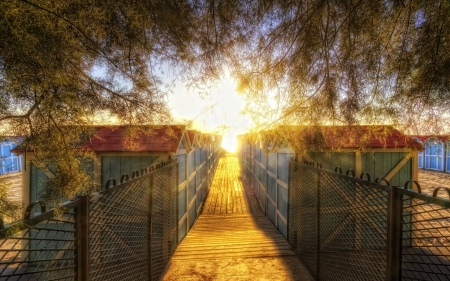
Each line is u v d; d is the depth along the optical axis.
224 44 1.83
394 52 1.60
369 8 1.53
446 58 1.35
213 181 12.23
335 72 1.85
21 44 0.99
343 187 2.29
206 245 3.94
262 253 3.51
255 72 1.99
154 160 3.92
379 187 1.69
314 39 1.78
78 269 1.33
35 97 1.18
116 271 1.84
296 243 3.59
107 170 3.94
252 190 9.95
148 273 2.54
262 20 1.76
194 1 1.58
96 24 1.31
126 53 1.63
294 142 2.35
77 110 1.44
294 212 3.74
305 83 1.95
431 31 1.37
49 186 1.43
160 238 3.04
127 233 2.07
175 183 3.91
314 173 2.95
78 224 1.34
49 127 1.34
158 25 1.59
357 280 2.02
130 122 1.86
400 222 1.50
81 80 1.50
